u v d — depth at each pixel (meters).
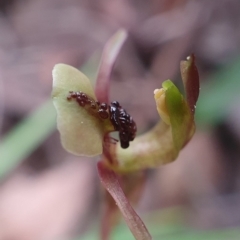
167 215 0.12
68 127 0.06
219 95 0.12
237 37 0.15
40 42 0.17
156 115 0.14
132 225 0.06
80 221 0.12
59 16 0.17
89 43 0.16
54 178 0.13
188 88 0.06
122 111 0.06
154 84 0.15
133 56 0.15
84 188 0.13
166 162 0.07
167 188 0.13
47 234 0.12
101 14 0.17
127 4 0.17
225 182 0.13
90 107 0.06
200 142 0.13
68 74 0.06
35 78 0.16
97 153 0.06
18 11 0.18
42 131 0.11
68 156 0.14
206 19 0.16
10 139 0.10
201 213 0.13
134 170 0.07
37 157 0.14
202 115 0.12
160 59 0.15
